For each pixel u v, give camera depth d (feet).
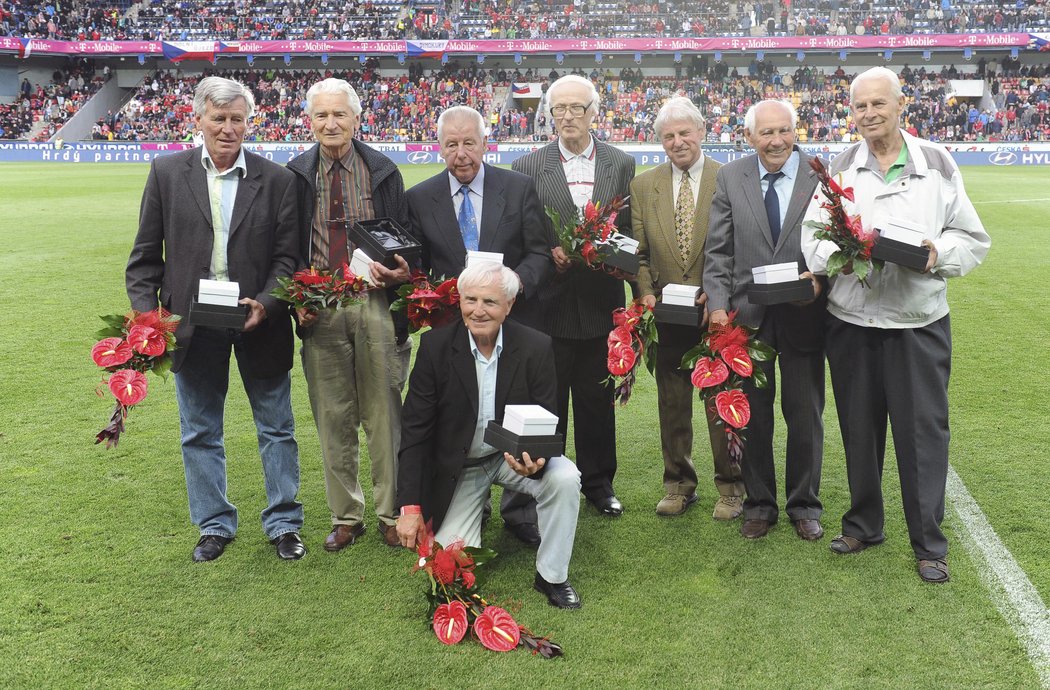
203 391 11.43
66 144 101.86
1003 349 21.48
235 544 11.87
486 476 10.94
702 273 12.53
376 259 10.89
